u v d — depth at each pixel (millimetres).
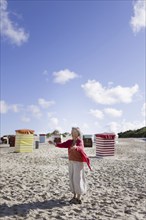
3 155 22109
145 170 14820
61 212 7242
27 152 24625
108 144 22281
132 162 18562
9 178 11977
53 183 11000
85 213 7199
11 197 8781
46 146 31625
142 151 26906
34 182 11164
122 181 11672
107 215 7043
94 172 14078
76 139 8406
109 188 10328
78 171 8078
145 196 9086
